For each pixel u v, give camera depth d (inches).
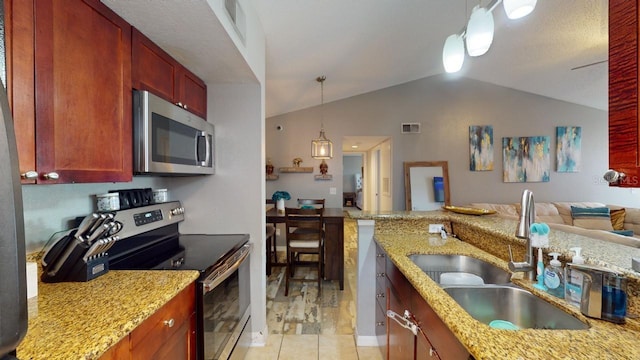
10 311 17.7
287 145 198.4
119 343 30.4
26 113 31.7
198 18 47.8
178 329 43.4
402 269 50.4
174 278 44.8
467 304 43.9
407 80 192.5
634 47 25.1
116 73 45.8
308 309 105.0
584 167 194.9
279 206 148.9
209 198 82.0
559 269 40.0
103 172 43.3
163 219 70.9
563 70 155.0
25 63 31.5
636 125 25.2
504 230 59.9
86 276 42.8
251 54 71.3
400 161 198.8
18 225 18.2
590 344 26.9
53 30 34.8
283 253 180.9
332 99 194.5
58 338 27.5
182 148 63.8
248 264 79.2
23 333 18.6
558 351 25.7
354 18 91.5
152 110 52.2
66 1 36.6
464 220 74.3
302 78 142.9
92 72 41.1
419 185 195.9
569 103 194.7
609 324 30.7
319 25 90.7
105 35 43.5
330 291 121.9
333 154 197.9
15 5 30.4
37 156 33.0
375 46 120.4
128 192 64.1
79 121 38.9
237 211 82.1
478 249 65.1
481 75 185.2
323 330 90.3
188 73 70.4
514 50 139.6
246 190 82.0
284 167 198.1
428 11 97.7
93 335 28.1
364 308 82.6
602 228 159.2
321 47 108.9
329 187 198.5
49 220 47.0
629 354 25.2
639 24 24.6
